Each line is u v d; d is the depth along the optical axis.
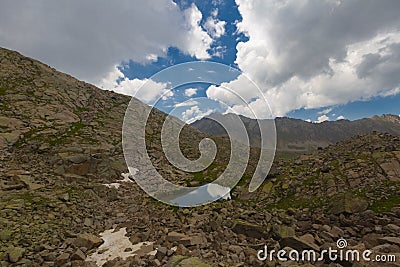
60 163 22.09
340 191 16.36
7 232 11.45
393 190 14.68
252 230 11.95
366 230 10.98
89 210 15.76
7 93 39.16
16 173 19.00
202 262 8.91
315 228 11.96
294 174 21.23
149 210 16.34
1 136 26.08
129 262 9.67
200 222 13.82
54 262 9.95
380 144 22.22
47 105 39.41
